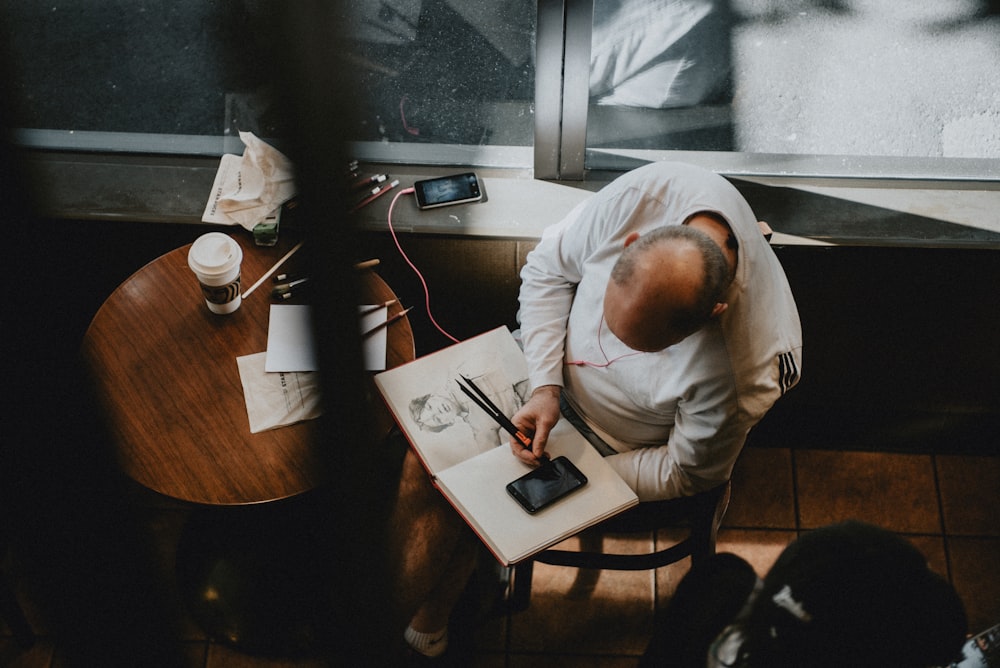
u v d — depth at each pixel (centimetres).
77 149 254
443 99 262
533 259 193
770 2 294
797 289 242
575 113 230
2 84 122
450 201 240
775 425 249
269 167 218
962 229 237
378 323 197
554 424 175
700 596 108
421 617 205
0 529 196
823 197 244
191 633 217
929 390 242
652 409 170
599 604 228
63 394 185
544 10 208
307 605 213
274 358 190
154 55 280
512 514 164
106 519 199
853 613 93
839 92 277
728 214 154
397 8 279
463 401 182
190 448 178
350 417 96
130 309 198
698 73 275
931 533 238
